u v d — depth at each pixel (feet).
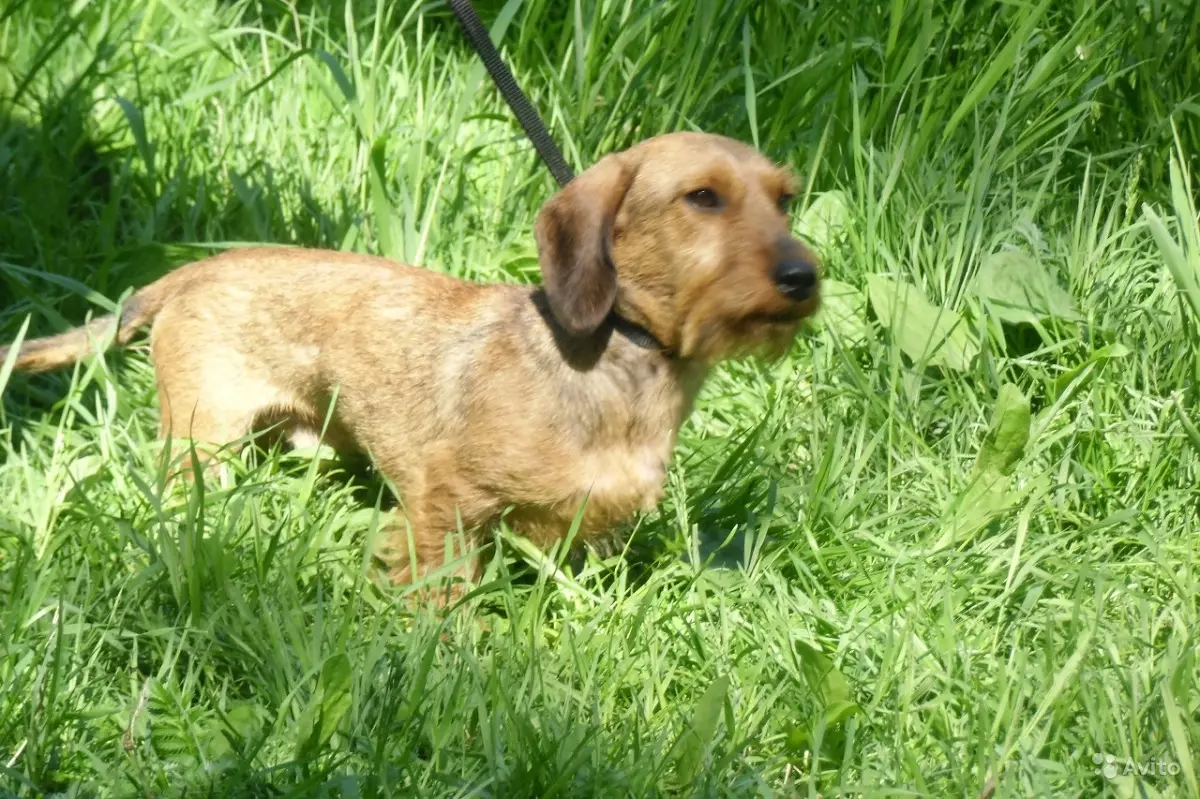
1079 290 19.31
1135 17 21.83
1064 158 21.85
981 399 18.03
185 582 13.37
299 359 16.65
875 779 12.30
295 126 21.40
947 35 21.18
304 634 12.91
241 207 20.44
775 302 13.98
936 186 20.01
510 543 15.28
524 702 12.50
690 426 18.43
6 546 14.38
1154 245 20.26
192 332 16.93
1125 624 14.42
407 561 15.66
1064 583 14.56
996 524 16.08
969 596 14.92
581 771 11.82
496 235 20.79
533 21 22.29
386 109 21.65
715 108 21.88
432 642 12.24
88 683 12.57
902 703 12.75
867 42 20.71
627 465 15.05
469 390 15.23
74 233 19.89
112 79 22.09
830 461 16.33
